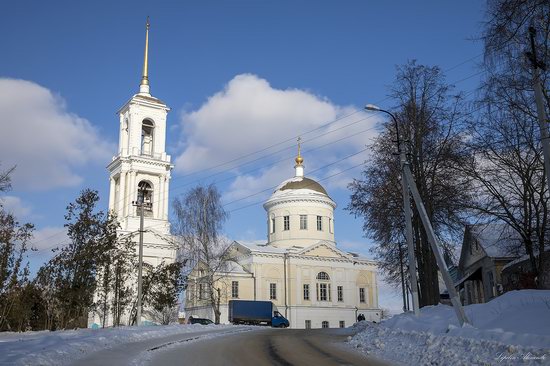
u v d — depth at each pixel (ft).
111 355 54.34
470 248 155.22
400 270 138.82
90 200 124.88
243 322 195.62
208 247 187.73
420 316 73.82
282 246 264.31
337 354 61.67
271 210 274.16
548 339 39.01
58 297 119.24
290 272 242.17
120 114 222.69
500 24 41.70
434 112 101.19
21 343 57.06
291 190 273.75
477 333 47.93
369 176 107.96
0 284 116.57
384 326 75.92
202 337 88.63
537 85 49.80
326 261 252.21
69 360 48.01
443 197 100.07
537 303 57.93
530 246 98.12
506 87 53.88
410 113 101.19
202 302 227.40
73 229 122.11
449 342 49.67
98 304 132.87
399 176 103.45
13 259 119.34
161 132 219.00
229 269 228.63
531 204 98.12
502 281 129.39
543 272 95.61
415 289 76.23
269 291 238.07
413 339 58.80
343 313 248.93
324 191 280.92
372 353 61.46
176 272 147.84
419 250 103.81
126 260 139.44
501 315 57.31
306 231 264.31
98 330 85.76
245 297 232.32
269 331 113.80
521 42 43.21
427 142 100.27
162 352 61.77
